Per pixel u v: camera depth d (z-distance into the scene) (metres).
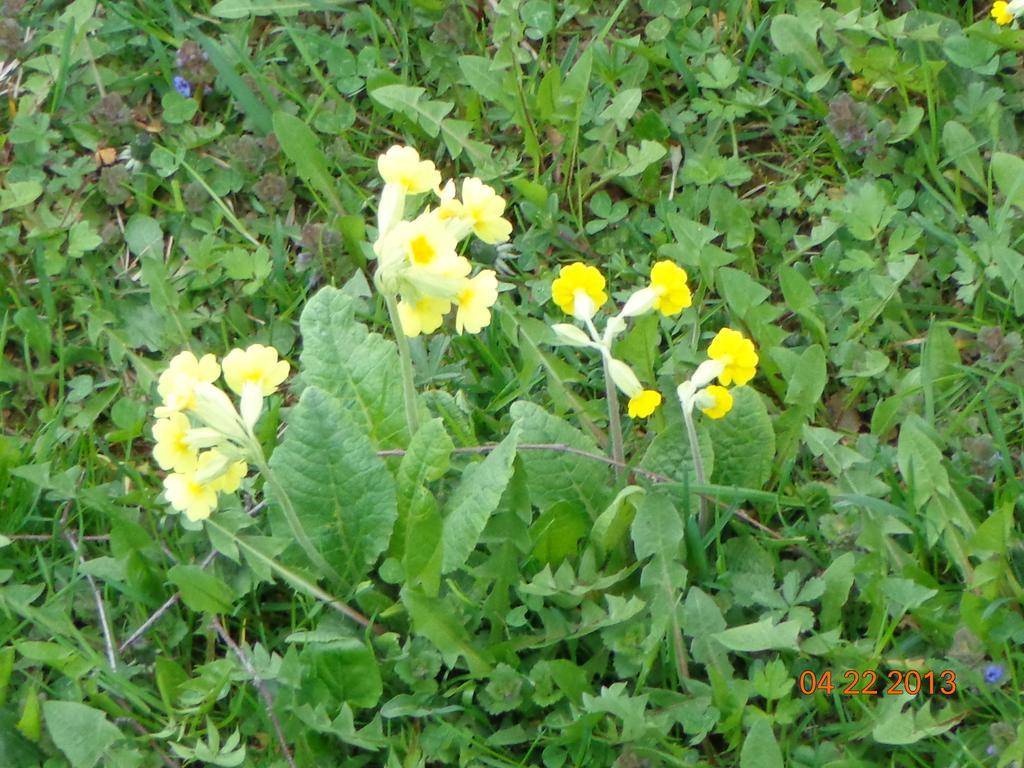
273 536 0.46
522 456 0.46
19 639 0.47
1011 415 0.51
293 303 0.55
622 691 0.43
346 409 0.46
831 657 0.45
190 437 0.41
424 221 0.40
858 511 0.48
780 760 0.41
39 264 0.55
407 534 0.43
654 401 0.43
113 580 0.47
